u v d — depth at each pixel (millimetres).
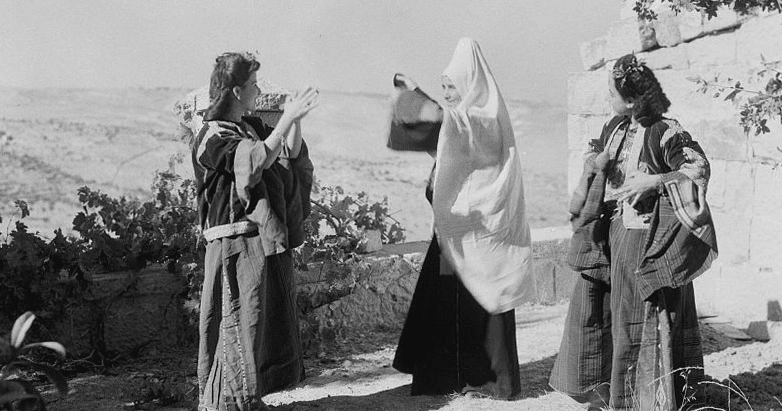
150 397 5273
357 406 5234
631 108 4758
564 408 5152
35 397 4332
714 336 6488
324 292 6547
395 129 5309
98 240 5996
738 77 6719
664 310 4668
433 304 5316
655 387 4668
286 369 4996
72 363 5891
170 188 6418
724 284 6906
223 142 4668
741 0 5375
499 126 5230
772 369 5727
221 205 4746
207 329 4828
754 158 6641
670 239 4582
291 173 4988
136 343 6109
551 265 7602
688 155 4594
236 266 4746
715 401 5047
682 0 5414
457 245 5219
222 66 4785
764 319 6547
